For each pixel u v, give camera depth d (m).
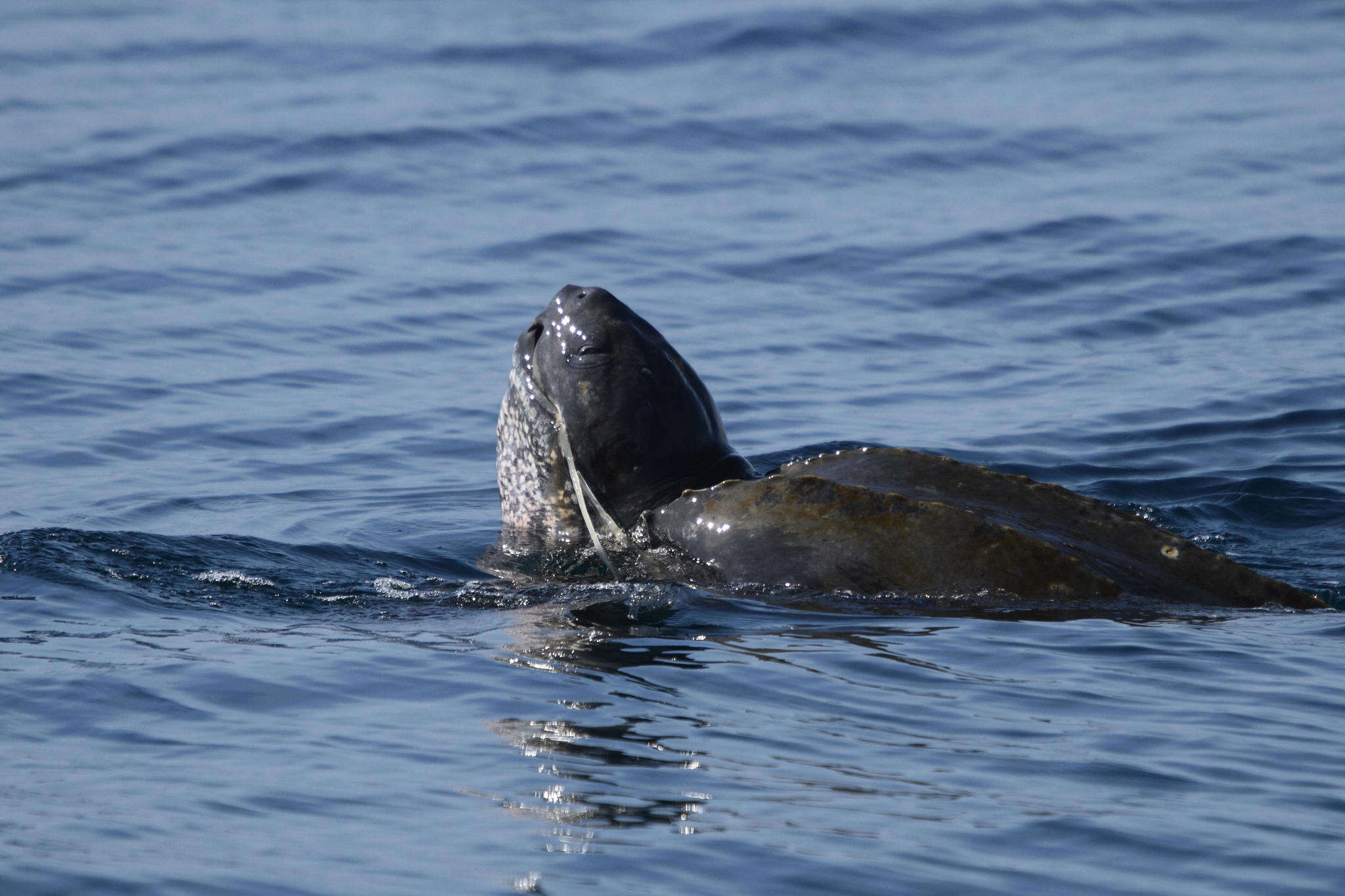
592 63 83.44
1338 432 39.91
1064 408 42.84
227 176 67.50
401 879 14.97
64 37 92.12
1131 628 23.03
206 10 99.50
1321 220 59.16
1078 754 18.27
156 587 26.92
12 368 45.47
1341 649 22.16
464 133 72.75
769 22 87.81
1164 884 14.95
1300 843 15.82
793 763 18.06
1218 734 18.89
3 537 29.20
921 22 88.25
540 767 17.95
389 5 99.19
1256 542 32.09
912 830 16.14
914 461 27.55
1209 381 44.56
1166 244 57.50
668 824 16.33
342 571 29.00
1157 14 90.56
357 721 19.61
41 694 20.47
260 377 46.03
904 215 62.12
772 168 68.19
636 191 65.56
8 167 67.69
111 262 56.62
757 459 37.81
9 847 15.35
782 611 24.47
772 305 53.03
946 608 24.28
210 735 19.06
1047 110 74.81
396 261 57.50
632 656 22.30
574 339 28.88
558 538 29.97
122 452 39.50
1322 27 87.62
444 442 41.06
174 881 14.74
